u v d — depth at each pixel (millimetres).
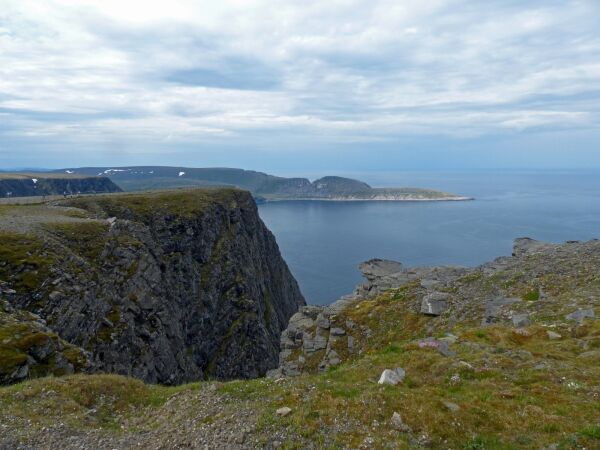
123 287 61875
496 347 24484
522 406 17250
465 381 20094
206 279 107125
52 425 18484
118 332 54000
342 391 19641
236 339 106000
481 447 14945
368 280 59781
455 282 45938
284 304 166125
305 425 16891
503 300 37188
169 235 102812
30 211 81125
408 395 18516
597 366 20594
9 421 18469
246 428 17000
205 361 96062
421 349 24953
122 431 18703
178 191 140875
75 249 60000
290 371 45656
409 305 44781
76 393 21922
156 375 61406
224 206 138250
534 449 14328
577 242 52656
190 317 93500
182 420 18703
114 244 66562
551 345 24344
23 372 30531
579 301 31312
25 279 45812
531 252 53281
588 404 16844
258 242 164625
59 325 44312
